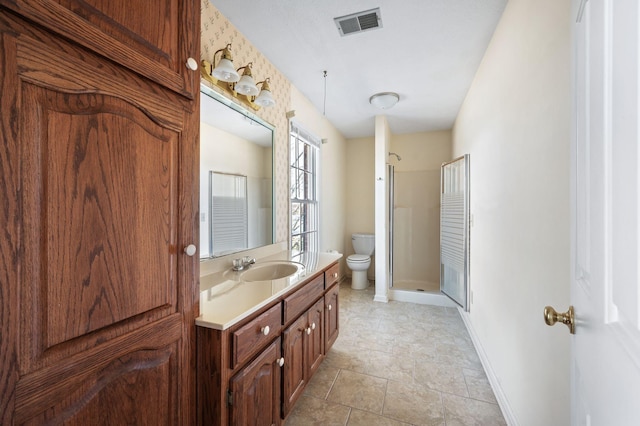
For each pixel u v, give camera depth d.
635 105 0.37
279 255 2.21
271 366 1.26
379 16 1.68
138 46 0.76
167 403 0.86
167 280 0.86
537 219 1.20
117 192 0.71
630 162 0.38
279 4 1.58
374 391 1.73
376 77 2.44
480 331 2.18
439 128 3.92
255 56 2.00
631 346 0.37
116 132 0.71
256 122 2.03
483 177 2.11
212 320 0.97
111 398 0.71
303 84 2.58
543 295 1.14
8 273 0.53
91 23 0.64
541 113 1.16
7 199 0.52
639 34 0.35
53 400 0.59
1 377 0.51
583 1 0.60
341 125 3.84
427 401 1.65
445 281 3.26
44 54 0.56
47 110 0.57
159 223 0.83
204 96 1.56
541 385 1.15
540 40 1.16
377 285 3.45
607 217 0.46
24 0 0.53
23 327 0.55
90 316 0.66
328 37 1.88
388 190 3.66
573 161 0.69
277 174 2.31
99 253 0.67
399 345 2.32
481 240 2.17
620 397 0.40
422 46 1.98
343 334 2.53
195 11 0.95
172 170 0.87
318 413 1.55
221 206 1.70
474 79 2.41
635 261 0.37
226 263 1.74
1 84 0.51
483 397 1.69
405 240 4.04
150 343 0.81
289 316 1.41
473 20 1.71
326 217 3.62
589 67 0.56
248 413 1.09
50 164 0.58
